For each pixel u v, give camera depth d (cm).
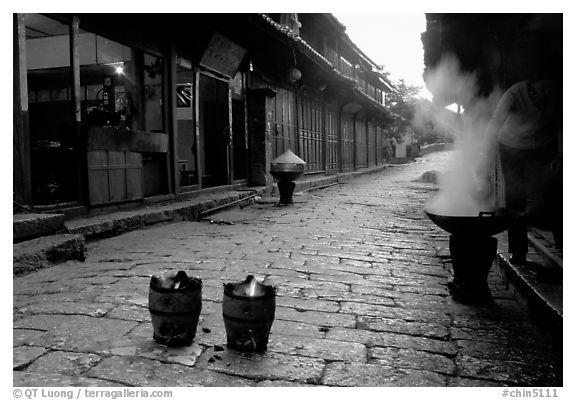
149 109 1380
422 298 454
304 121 1975
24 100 632
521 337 358
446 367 307
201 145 1403
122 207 873
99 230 718
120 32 880
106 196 826
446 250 681
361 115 3022
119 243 705
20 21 622
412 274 546
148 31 970
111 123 872
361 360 314
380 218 1025
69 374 286
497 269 534
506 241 615
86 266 558
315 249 679
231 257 615
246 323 314
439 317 400
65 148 774
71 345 326
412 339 352
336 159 2480
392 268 574
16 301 421
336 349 330
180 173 1220
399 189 1814
